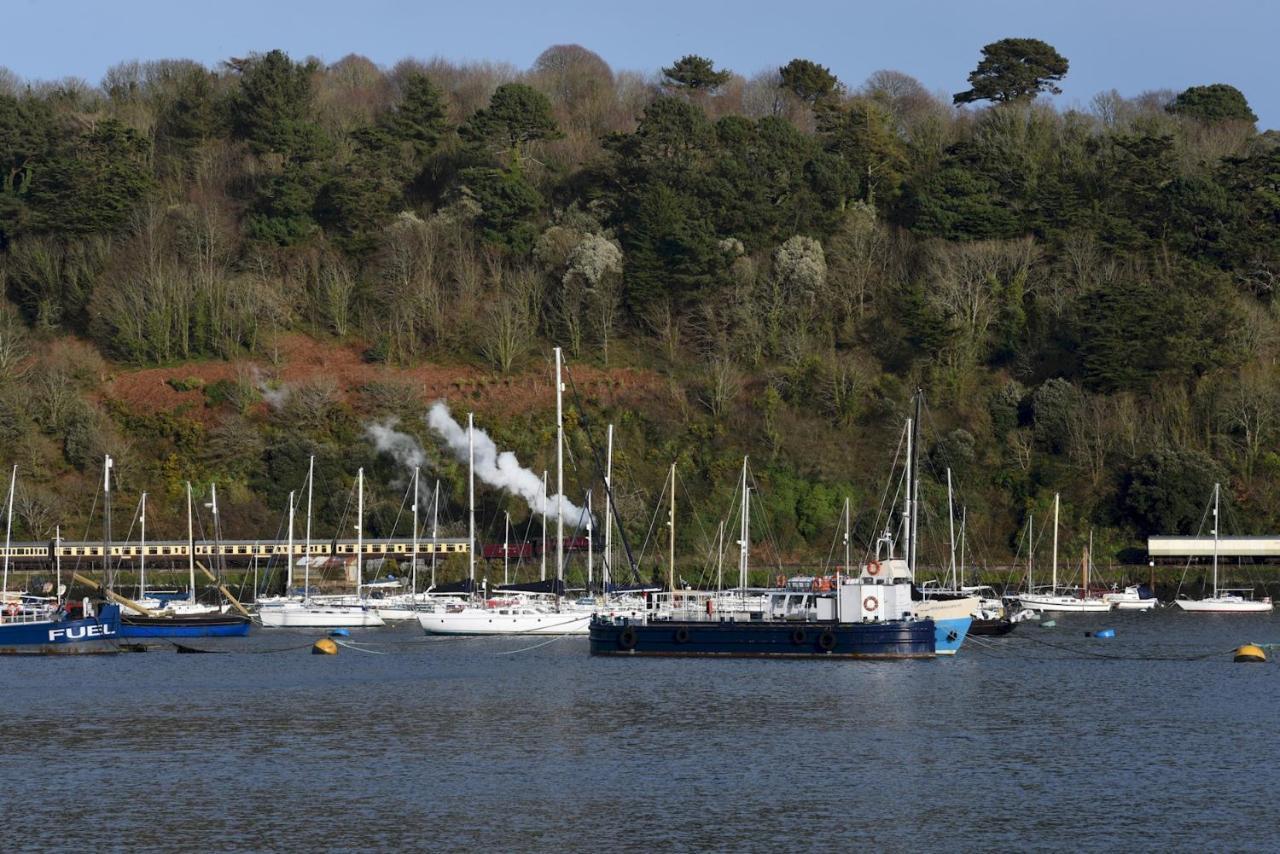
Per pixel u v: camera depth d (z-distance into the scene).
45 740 161.50
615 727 167.00
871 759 149.50
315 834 123.19
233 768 146.88
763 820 126.69
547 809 130.50
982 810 129.62
